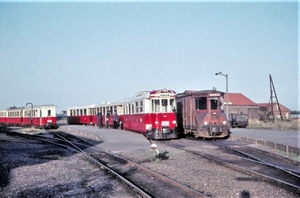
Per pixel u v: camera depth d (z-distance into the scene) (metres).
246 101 71.81
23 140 27.77
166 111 23.98
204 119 23.12
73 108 52.25
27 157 17.31
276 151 16.77
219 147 18.92
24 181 11.21
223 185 9.73
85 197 8.92
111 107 36.91
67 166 14.19
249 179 10.50
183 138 25.69
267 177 10.28
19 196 9.22
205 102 23.53
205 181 10.30
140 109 25.52
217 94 23.34
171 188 9.49
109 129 33.09
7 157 17.27
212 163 13.57
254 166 12.94
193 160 14.40
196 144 20.80
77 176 11.93
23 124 48.34
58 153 18.95
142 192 8.57
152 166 13.16
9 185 10.62
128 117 29.66
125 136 25.45
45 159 16.58
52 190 9.85
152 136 23.75
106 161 15.27
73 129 34.16
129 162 13.87
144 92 26.81
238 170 11.92
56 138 28.58
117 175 11.12
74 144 23.17
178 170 12.15
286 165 13.08
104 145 21.20
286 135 25.67
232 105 69.12
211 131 22.95
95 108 42.78
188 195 8.69
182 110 26.59
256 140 20.56
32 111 44.12
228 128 23.44
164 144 21.14
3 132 38.09
